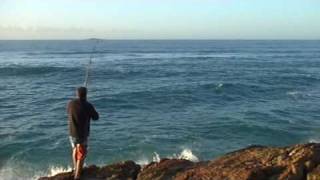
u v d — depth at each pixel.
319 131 21.42
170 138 19.44
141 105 28.06
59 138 19.34
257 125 22.09
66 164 16.02
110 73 50.28
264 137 20.36
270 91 35.47
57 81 42.81
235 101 30.44
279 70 56.22
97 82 41.75
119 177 8.65
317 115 25.28
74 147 8.40
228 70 55.84
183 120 23.28
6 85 39.53
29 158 16.64
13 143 18.52
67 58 84.56
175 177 8.27
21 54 104.62
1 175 14.88
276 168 7.80
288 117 24.53
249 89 36.00
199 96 31.89
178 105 28.27
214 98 31.44
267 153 8.43
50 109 26.55
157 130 20.84
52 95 32.53
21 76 47.72
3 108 27.12
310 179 7.54
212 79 44.03
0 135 19.94
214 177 7.84
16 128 21.38
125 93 32.44
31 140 19.05
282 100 30.89
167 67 60.22
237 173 7.74
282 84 40.03
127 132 20.34
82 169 8.64
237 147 18.53
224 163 8.37
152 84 39.38
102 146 17.97
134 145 18.22
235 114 25.05
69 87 37.69
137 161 16.47
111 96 30.97
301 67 61.91
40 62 71.25
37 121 22.98
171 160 9.03
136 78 45.59
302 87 38.28
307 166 7.76
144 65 64.00
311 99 31.31
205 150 17.97
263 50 130.75
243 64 67.62
